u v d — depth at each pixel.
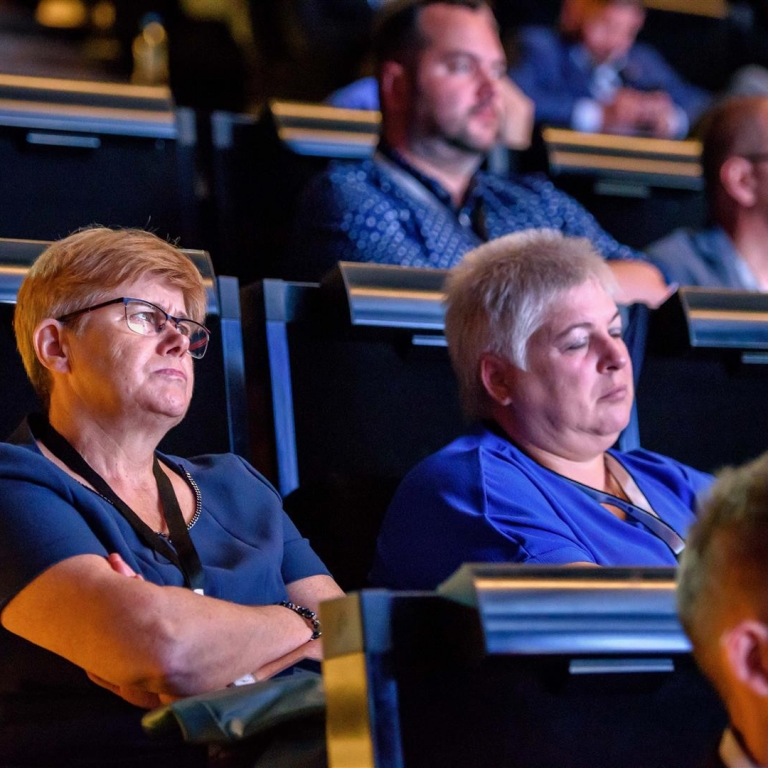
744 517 1.12
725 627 1.12
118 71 6.30
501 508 2.40
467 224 3.62
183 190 3.50
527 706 1.50
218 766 1.82
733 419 3.11
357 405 2.83
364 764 1.42
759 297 3.13
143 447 2.27
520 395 2.58
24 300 2.30
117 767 1.98
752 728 1.14
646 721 1.56
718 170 3.93
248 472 2.48
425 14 3.62
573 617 1.46
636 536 2.51
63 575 1.99
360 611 1.44
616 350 2.57
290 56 6.02
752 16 6.71
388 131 3.65
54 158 3.26
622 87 5.61
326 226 3.40
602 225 4.11
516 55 5.48
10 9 6.29
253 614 2.06
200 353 2.34
